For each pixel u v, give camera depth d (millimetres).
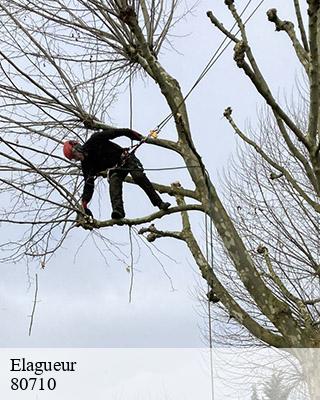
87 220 7922
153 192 8305
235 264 7988
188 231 8906
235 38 6387
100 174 8508
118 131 8289
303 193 7977
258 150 8242
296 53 6828
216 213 8133
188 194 8750
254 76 6215
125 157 8312
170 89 8242
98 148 8281
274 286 14117
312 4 5902
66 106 9172
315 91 6281
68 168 9367
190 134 8406
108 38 9367
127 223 8203
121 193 8250
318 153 6598
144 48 7734
